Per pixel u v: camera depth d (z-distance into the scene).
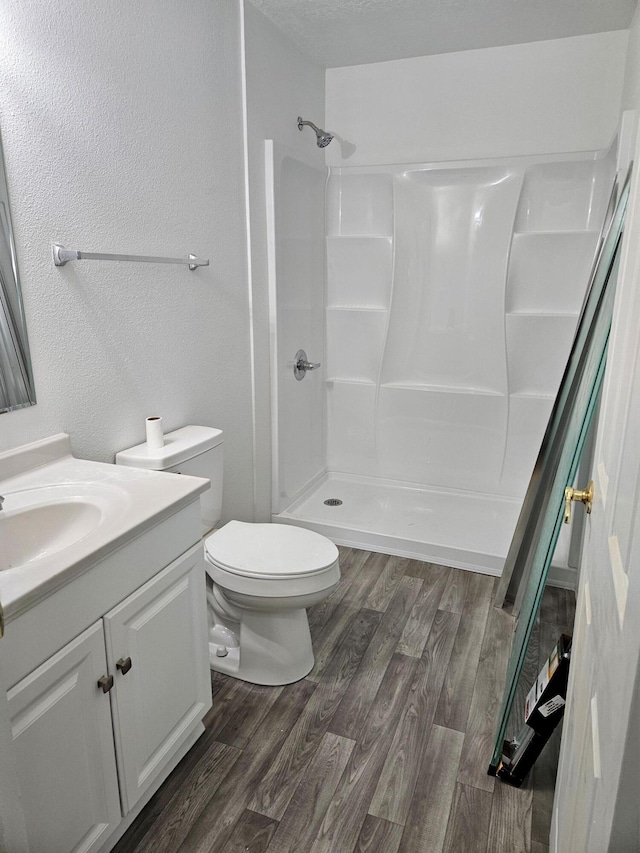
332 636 2.27
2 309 1.49
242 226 2.54
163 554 1.46
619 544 0.68
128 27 1.80
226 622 2.14
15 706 1.06
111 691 1.32
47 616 1.12
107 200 1.79
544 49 2.79
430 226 3.20
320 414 3.58
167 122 2.02
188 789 1.61
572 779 0.96
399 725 1.83
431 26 2.61
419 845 1.46
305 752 1.73
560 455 2.27
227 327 2.52
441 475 3.45
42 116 1.54
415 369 3.43
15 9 1.43
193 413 2.34
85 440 1.80
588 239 2.94
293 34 2.72
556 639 2.25
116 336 1.88
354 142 3.23
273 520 3.11
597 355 1.73
